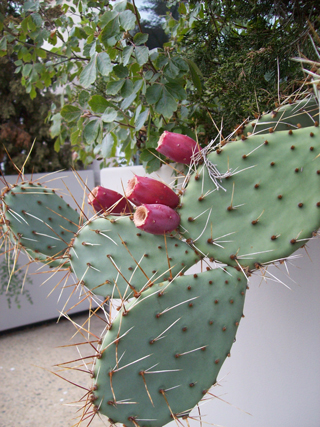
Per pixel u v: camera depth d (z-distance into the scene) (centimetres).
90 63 71
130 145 88
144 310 47
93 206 62
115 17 66
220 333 50
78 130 94
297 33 67
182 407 48
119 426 75
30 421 110
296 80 66
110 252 55
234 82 75
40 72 100
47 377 136
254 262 52
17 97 241
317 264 68
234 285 52
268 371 74
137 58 67
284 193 52
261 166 54
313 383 70
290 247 51
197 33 81
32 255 72
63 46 97
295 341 71
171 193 57
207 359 49
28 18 89
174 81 73
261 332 74
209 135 84
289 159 53
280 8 68
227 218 54
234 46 80
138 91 73
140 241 55
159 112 70
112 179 98
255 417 75
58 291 189
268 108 71
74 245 56
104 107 76
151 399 46
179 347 48
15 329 184
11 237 69
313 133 52
